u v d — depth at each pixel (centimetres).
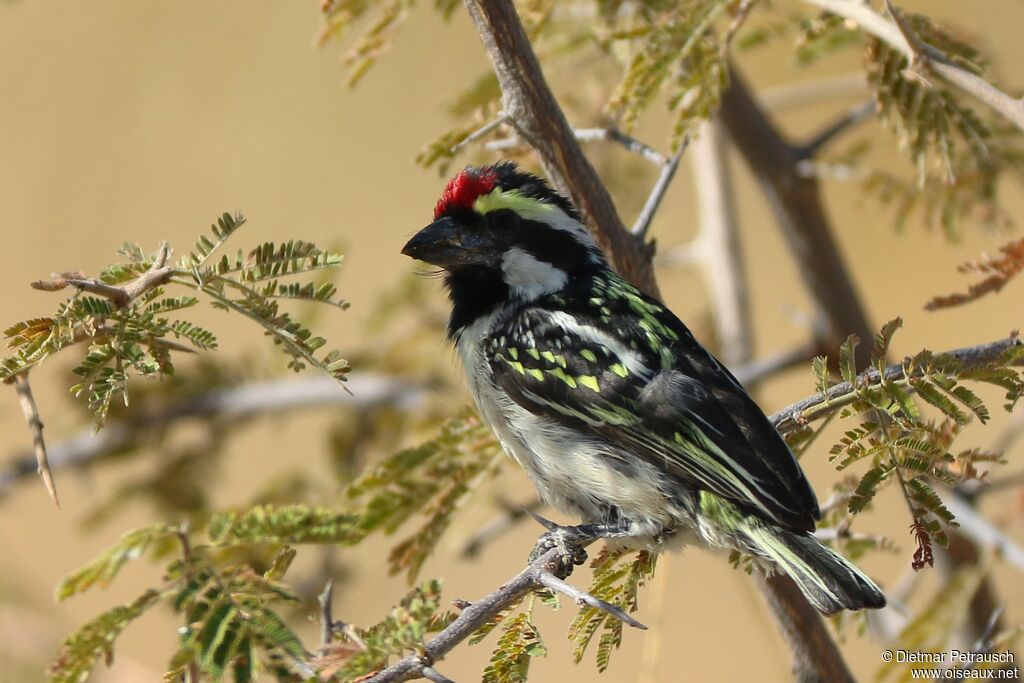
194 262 729
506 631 764
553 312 999
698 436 901
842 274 1298
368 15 1158
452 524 1046
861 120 1291
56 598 809
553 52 1216
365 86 2044
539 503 1155
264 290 737
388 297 1441
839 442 792
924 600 1230
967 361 816
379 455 1348
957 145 1124
